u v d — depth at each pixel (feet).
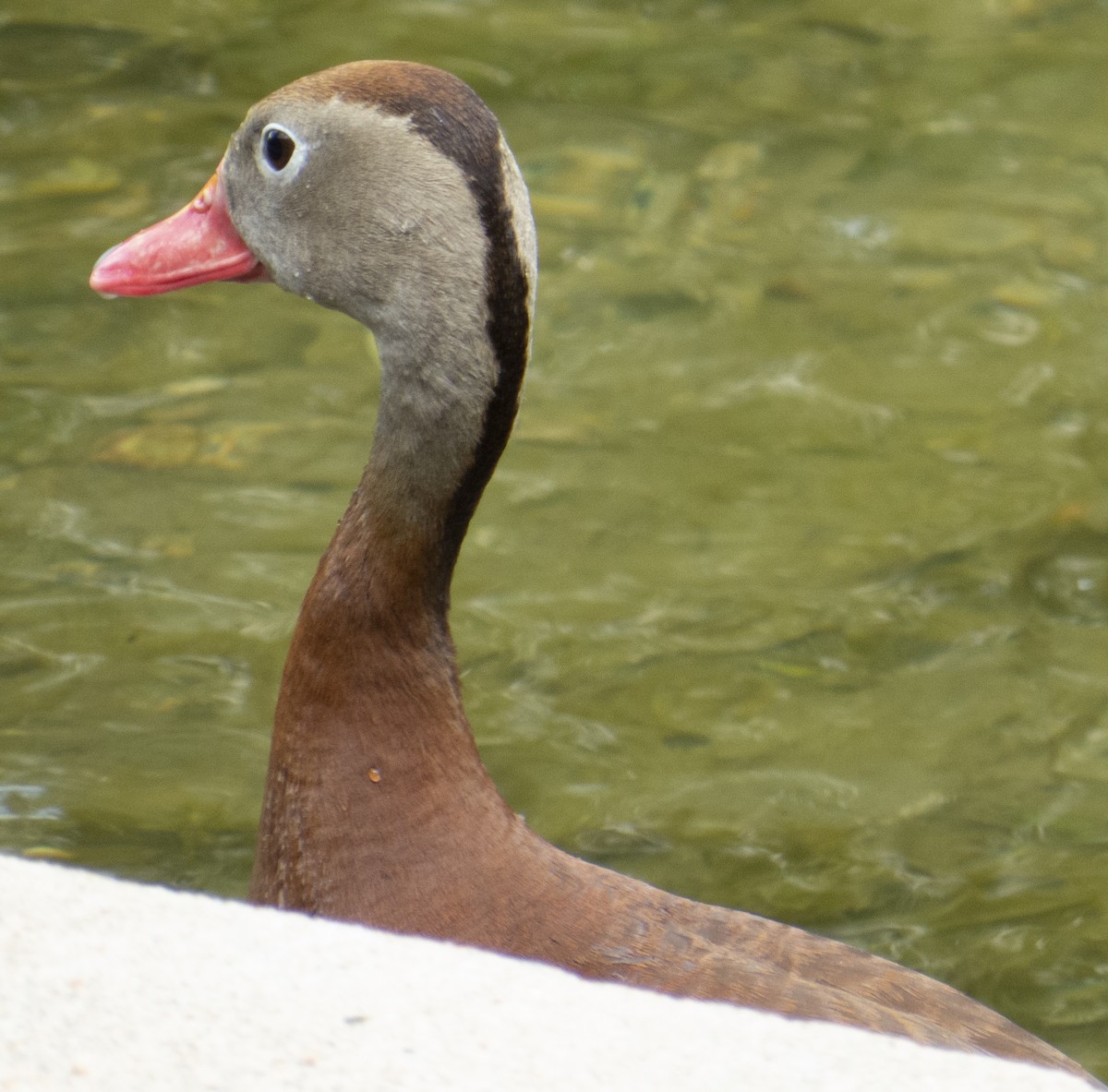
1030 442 36.32
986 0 53.47
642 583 31.91
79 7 50.03
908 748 28.48
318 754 18.21
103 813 25.98
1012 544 33.47
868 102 48.19
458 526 18.31
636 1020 11.61
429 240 17.61
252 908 12.51
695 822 26.66
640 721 28.71
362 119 17.89
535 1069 10.93
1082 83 49.52
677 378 37.63
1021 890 25.67
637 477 34.68
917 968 24.09
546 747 28.04
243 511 32.78
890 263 41.78
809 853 26.17
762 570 32.45
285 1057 10.78
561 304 39.70
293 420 35.42
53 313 38.11
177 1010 11.11
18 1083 10.34
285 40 48.80
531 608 31.09
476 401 17.80
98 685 28.55
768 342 38.93
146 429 34.91
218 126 44.55
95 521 32.37
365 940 12.21
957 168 45.65
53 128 44.27
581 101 47.24
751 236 42.45
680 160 45.06
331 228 18.24
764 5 52.90
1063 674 30.27
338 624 18.12
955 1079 11.23
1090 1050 22.84
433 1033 11.18
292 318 38.88
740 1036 11.54
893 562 32.86
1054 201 44.39
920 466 35.45
